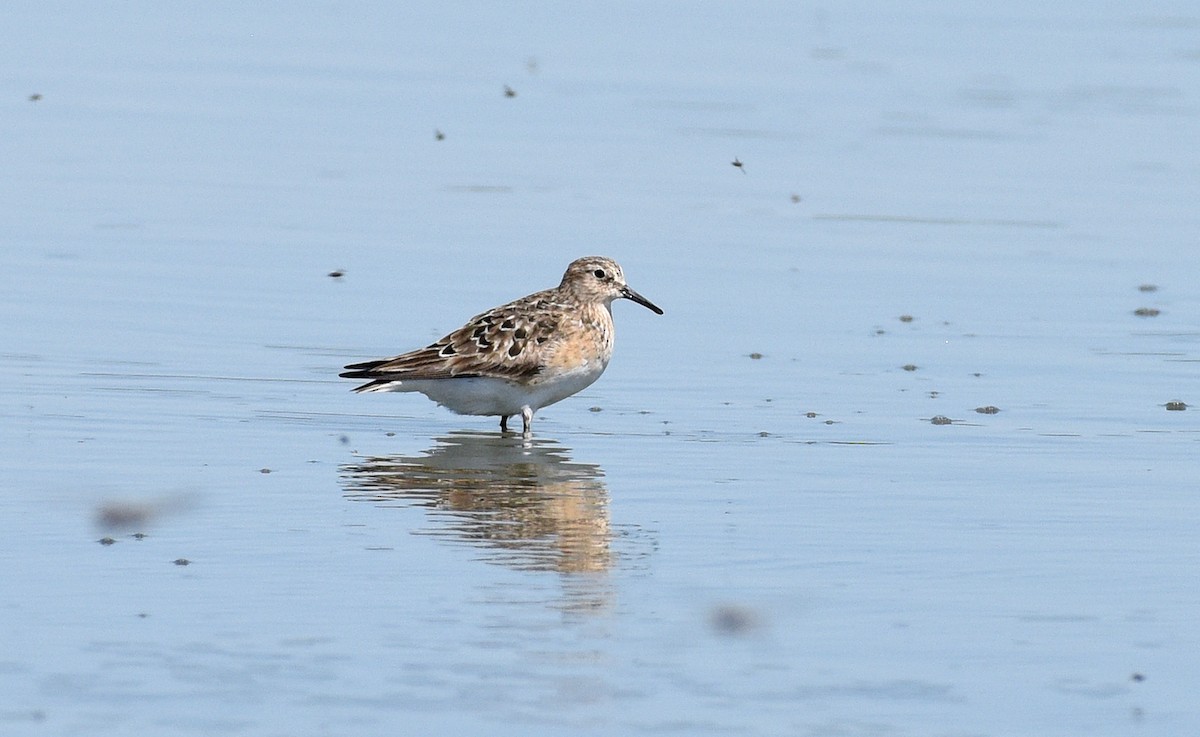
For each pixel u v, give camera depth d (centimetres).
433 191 2698
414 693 979
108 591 1144
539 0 4397
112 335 1948
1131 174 2908
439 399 1705
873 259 2411
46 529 1288
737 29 4097
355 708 956
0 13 3956
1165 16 4384
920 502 1414
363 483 1462
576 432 1669
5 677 990
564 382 1709
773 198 2728
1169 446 1608
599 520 1354
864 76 3622
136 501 1373
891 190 2783
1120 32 4166
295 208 2577
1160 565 1243
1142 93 3503
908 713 968
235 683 988
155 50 3662
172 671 1003
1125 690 1004
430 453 1584
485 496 1427
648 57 3750
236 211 2542
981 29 4181
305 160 2856
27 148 2845
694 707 970
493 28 4034
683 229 2536
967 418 1711
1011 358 1953
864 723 954
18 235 2370
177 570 1195
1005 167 2942
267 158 2856
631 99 3366
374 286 2200
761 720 955
